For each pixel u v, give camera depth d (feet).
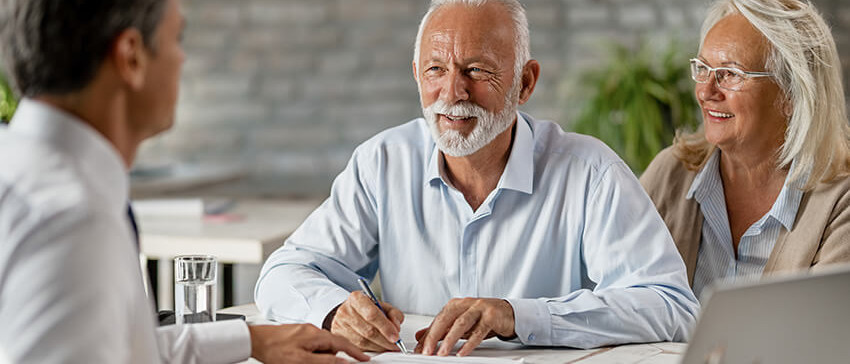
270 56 14.85
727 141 5.30
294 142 14.93
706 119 5.39
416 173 4.90
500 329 3.84
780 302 2.40
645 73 11.66
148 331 2.53
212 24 14.90
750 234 5.41
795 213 5.27
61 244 2.08
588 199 4.63
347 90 14.75
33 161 2.24
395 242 4.93
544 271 4.73
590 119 11.82
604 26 13.99
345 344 3.58
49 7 2.35
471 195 4.78
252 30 14.84
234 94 14.97
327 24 14.70
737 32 5.20
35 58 2.36
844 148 5.24
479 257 4.76
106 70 2.43
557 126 4.94
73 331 2.04
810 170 5.16
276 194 14.98
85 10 2.37
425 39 4.46
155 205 8.74
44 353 2.02
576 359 3.75
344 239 4.90
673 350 3.94
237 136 15.02
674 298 4.26
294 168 14.96
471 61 4.33
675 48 11.94
